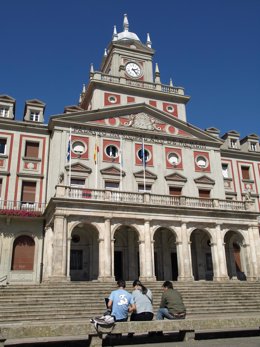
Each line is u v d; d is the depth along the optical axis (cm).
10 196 2989
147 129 3462
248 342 945
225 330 1149
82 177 3075
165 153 3450
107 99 3569
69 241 2439
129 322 935
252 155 4097
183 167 3466
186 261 2677
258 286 2416
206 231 2845
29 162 3147
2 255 2778
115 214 2600
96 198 2622
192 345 903
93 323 918
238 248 3438
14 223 2888
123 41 4138
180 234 2747
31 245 2905
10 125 3194
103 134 3288
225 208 2948
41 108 3409
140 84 3769
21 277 2781
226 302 2052
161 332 1038
